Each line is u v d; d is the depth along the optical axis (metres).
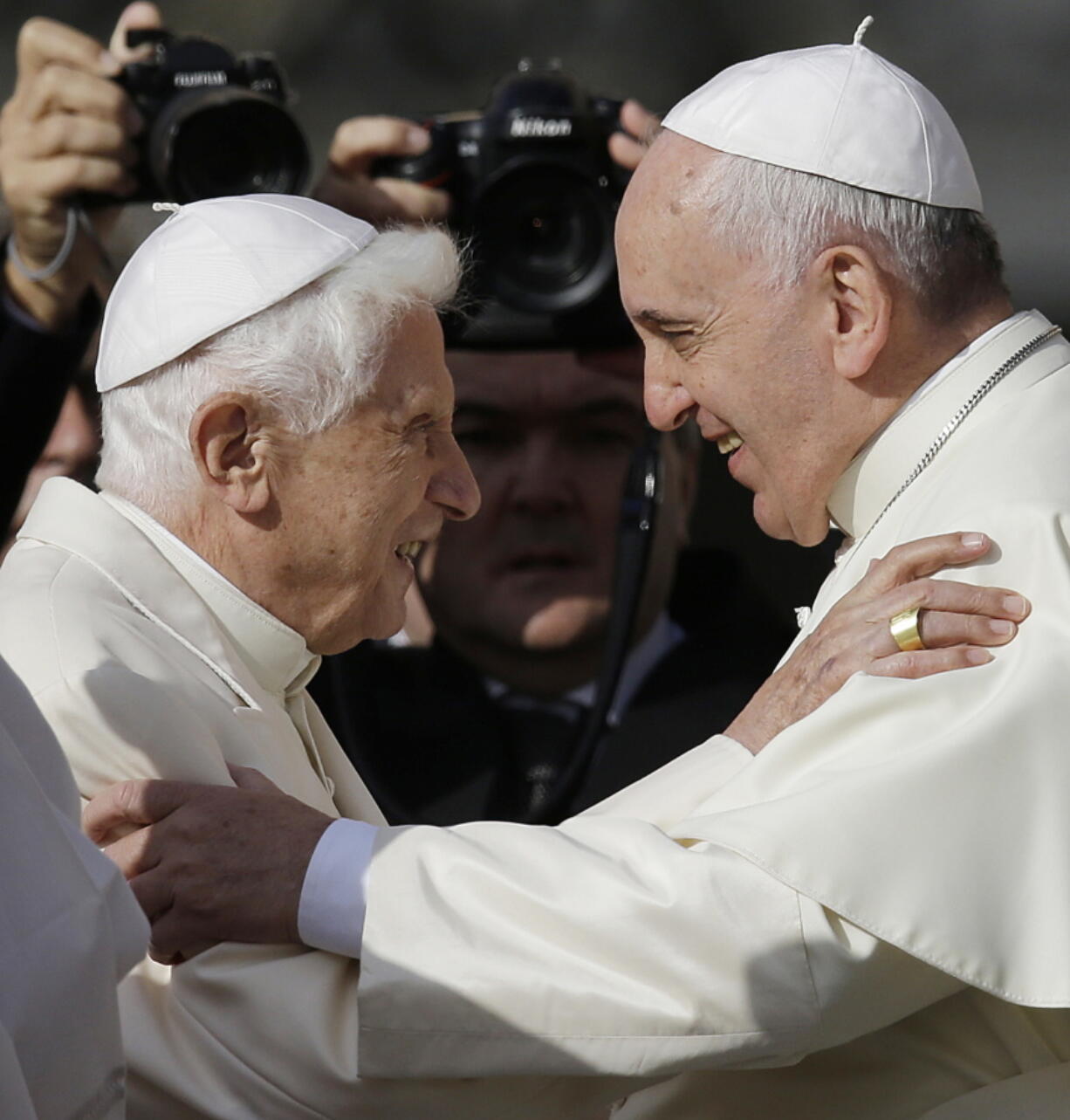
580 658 18.11
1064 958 8.57
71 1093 7.27
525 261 17.38
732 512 23.14
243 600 10.41
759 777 9.20
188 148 16.89
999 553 9.48
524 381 17.75
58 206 17.22
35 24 17.16
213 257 10.34
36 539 10.50
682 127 10.68
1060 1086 9.30
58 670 9.57
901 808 8.79
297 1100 9.01
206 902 9.25
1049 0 33.75
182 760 9.58
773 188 10.23
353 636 10.75
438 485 10.82
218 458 10.18
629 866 9.06
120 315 10.54
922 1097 9.63
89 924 7.36
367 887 9.12
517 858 9.13
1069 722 8.94
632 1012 8.74
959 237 10.34
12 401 17.56
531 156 16.95
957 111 34.19
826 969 8.76
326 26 32.84
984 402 10.20
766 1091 9.96
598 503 18.02
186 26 32.31
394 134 17.09
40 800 7.39
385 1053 8.91
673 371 10.81
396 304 10.38
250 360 10.09
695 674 18.28
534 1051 8.82
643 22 33.28
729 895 8.83
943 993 9.14
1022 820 8.79
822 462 10.52
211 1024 9.13
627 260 10.75
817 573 22.88
